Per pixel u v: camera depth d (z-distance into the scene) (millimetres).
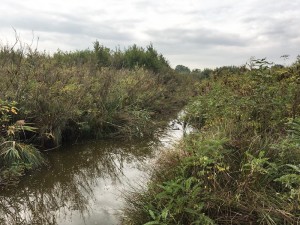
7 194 4375
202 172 3094
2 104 5160
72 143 6742
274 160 3322
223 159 3334
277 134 3865
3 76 6633
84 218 3727
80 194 4430
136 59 16328
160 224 2826
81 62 12094
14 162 4793
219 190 3096
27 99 6098
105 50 15531
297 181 2781
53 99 6352
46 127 6031
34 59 8391
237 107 4961
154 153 6207
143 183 4230
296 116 4215
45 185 4719
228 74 9594
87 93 7488
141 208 3305
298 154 3244
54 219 3750
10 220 3760
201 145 3486
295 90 4945
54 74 7414
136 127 7699
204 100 7590
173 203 2941
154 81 11945
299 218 2570
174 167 3670
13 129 5105
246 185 2975
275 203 2830
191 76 24312
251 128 4117
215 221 2842
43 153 6008
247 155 3197
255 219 2793
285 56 5457
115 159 5941
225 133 3971
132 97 9211
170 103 12180
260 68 5656
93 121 7105
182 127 8078
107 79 8461
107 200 4188
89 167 5508
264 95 4898
